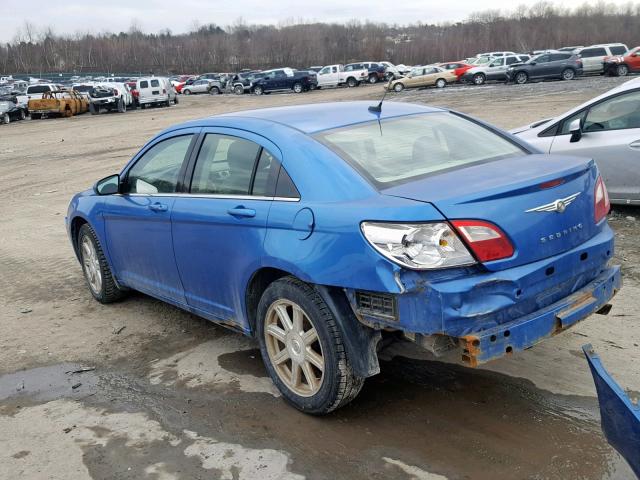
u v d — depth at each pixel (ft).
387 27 492.13
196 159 14.44
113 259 18.06
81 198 19.49
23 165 61.62
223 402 12.94
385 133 12.91
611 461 10.03
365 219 10.24
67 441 11.94
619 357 13.32
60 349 16.37
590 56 134.00
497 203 10.12
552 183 10.74
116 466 11.03
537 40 411.54
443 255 9.75
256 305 13.08
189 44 487.61
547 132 24.97
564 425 11.09
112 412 12.91
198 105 152.05
